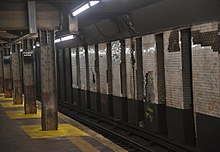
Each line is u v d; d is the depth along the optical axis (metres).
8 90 22.73
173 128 11.56
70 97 23.25
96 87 18.53
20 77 18.55
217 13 8.45
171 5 9.99
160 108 12.52
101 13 12.55
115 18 13.90
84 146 8.75
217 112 8.94
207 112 9.41
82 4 9.16
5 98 22.33
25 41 14.47
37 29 10.59
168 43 11.41
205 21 9.20
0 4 10.12
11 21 10.21
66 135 10.19
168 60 11.52
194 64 9.90
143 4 10.94
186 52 10.76
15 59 18.28
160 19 11.21
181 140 11.08
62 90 25.12
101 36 16.56
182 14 9.92
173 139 11.53
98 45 17.84
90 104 19.77
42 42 10.79
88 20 14.93
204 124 9.59
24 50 14.46
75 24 10.69
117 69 15.80
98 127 15.18
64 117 14.05
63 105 23.53
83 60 20.22
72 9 10.23
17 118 13.66
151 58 12.73
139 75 14.02
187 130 10.92
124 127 14.31
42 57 10.82
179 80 10.93
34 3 10.06
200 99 9.72
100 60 17.69
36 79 30.47
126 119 15.61
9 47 21.53
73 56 22.06
